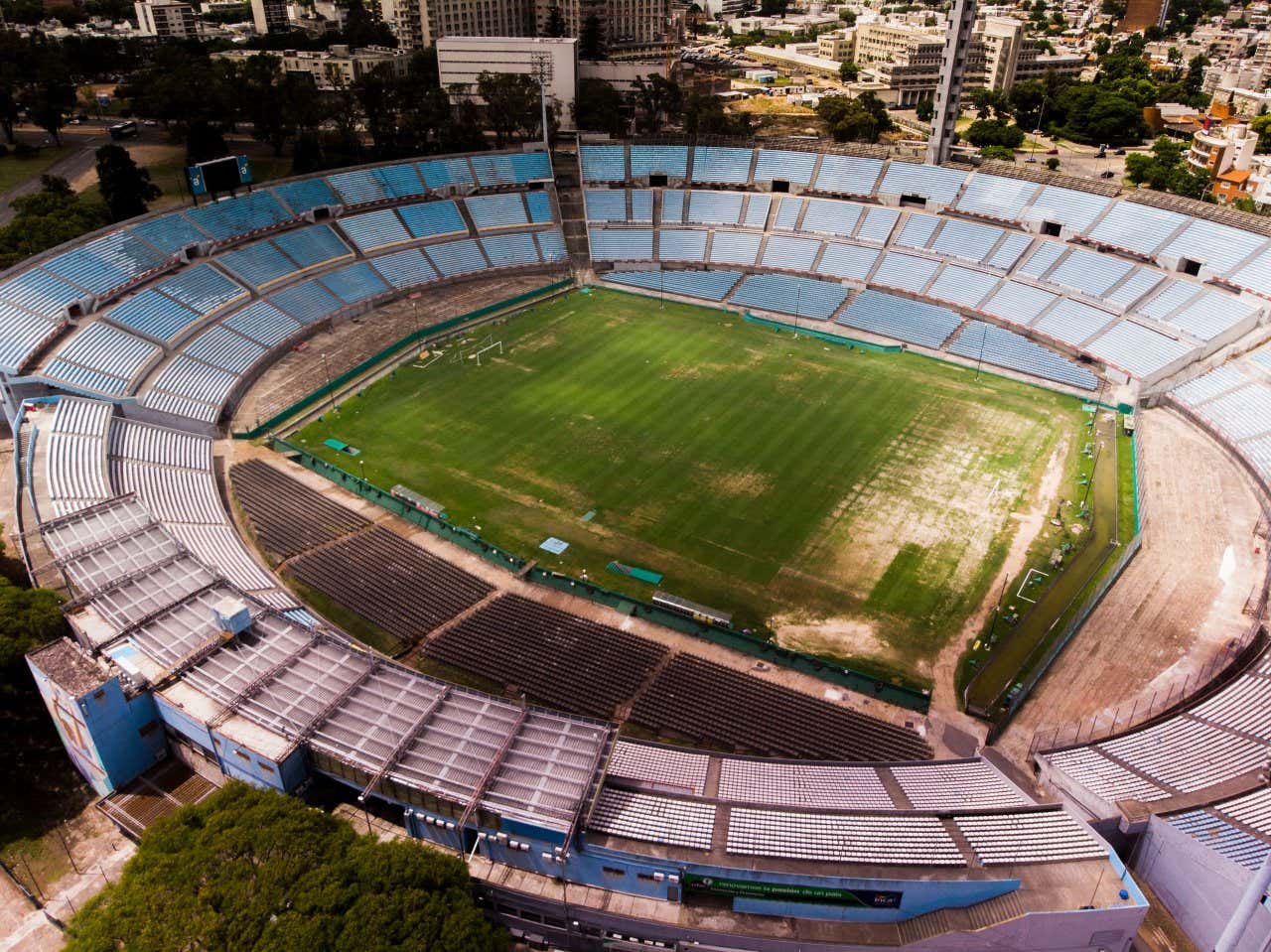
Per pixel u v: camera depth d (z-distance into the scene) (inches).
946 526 3257.9
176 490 3208.7
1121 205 4842.5
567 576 2967.5
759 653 2674.7
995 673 2610.7
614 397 4141.2
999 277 4931.1
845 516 3312.0
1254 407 3789.4
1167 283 4503.0
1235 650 2657.5
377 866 1692.9
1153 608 2844.5
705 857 1808.6
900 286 5083.7
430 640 2672.2
